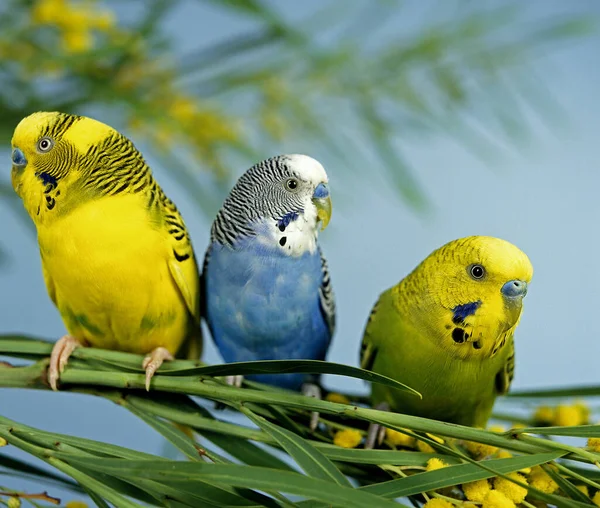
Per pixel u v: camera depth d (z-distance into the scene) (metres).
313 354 1.37
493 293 1.31
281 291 1.35
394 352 1.33
